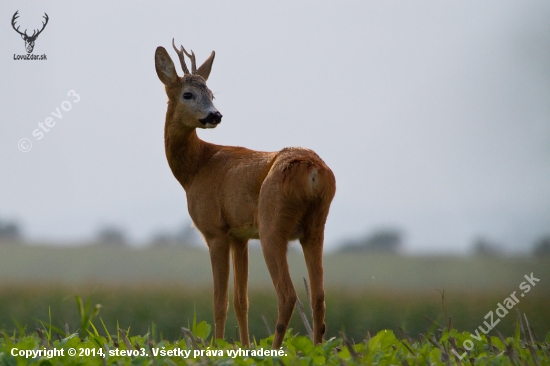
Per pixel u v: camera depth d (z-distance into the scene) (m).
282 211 31.05
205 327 31.44
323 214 31.44
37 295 76.44
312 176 30.80
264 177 32.94
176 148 36.31
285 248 31.23
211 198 34.94
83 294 77.94
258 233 33.94
